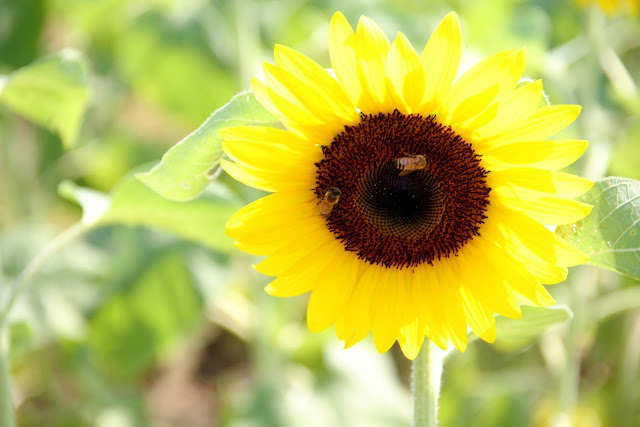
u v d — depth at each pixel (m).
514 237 0.81
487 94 0.78
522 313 0.82
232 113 0.80
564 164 0.79
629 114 1.25
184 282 1.18
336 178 0.82
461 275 0.83
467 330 0.83
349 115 0.81
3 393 0.91
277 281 0.83
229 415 1.15
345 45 0.78
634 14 1.08
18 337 1.03
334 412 1.14
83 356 1.18
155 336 1.17
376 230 0.83
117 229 1.21
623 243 0.80
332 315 0.83
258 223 0.82
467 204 0.82
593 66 1.13
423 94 0.79
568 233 0.81
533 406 1.17
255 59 1.24
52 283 1.16
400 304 0.83
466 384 1.17
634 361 1.20
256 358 1.23
